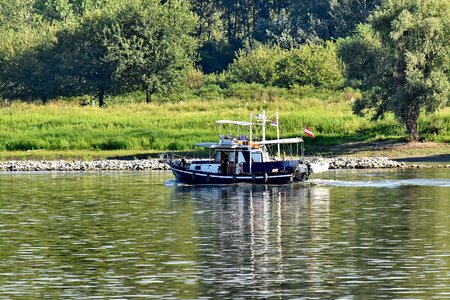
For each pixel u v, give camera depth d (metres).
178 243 105.06
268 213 130.62
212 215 128.88
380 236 108.75
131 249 101.31
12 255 98.31
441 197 146.25
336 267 91.06
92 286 83.81
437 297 78.62
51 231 114.31
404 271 88.69
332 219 123.50
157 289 82.44
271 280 85.69
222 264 92.94
